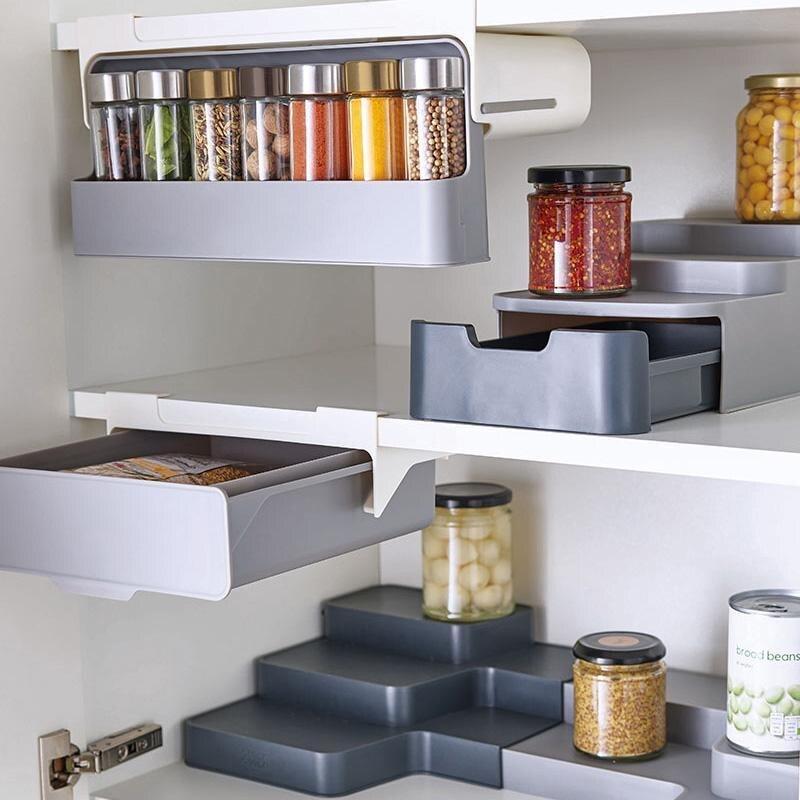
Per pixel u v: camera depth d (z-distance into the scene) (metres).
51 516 1.38
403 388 1.62
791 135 1.57
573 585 1.92
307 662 1.89
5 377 1.53
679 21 1.31
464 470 2.01
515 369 1.31
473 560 1.89
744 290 1.44
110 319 1.65
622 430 1.27
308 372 1.75
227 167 1.42
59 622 1.60
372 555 2.09
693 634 1.83
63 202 1.58
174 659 1.78
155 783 1.72
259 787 1.71
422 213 1.28
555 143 1.87
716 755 1.57
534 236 1.44
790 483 1.18
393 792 1.69
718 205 1.77
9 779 1.56
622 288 1.43
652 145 1.80
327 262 1.35
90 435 1.64
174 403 1.54
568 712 1.79
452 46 1.33
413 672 1.84
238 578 1.31
